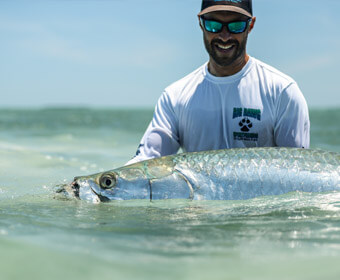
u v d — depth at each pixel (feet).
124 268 5.24
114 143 31.19
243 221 7.85
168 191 9.50
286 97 11.35
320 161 9.62
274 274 5.08
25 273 5.01
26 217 8.18
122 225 7.65
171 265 5.42
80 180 9.88
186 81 12.34
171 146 12.34
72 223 7.75
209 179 9.50
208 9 11.00
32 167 16.83
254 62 11.87
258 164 9.52
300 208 8.52
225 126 11.76
